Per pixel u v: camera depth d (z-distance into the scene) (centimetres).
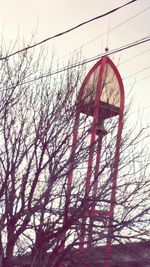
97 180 1034
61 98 1066
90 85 1108
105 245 1045
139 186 1048
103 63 1140
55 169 999
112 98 1120
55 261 990
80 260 1009
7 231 981
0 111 1042
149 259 1045
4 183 991
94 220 1013
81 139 1042
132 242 1047
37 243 985
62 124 1038
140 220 1019
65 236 1002
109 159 1046
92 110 1081
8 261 972
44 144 1010
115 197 1030
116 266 1080
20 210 984
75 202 1005
